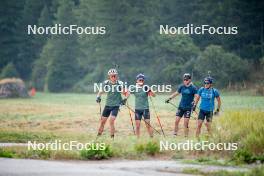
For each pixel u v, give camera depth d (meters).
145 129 67.88
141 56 194.88
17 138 53.91
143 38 197.62
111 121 53.72
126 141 47.06
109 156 42.44
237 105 96.75
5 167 35.56
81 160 41.53
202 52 179.25
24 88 159.25
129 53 194.88
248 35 186.75
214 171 35.78
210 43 191.38
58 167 36.41
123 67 193.75
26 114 94.50
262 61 167.12
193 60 175.00
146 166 38.16
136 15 196.62
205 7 192.50
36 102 131.38
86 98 149.12
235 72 164.12
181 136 55.84
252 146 42.50
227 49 186.12
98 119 83.25
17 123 78.31
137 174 34.53
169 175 34.56
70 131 65.25
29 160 39.56
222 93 151.12
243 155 40.78
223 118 48.38
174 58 185.75
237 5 186.50
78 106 114.31
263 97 124.06
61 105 118.31
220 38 188.50
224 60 164.62
